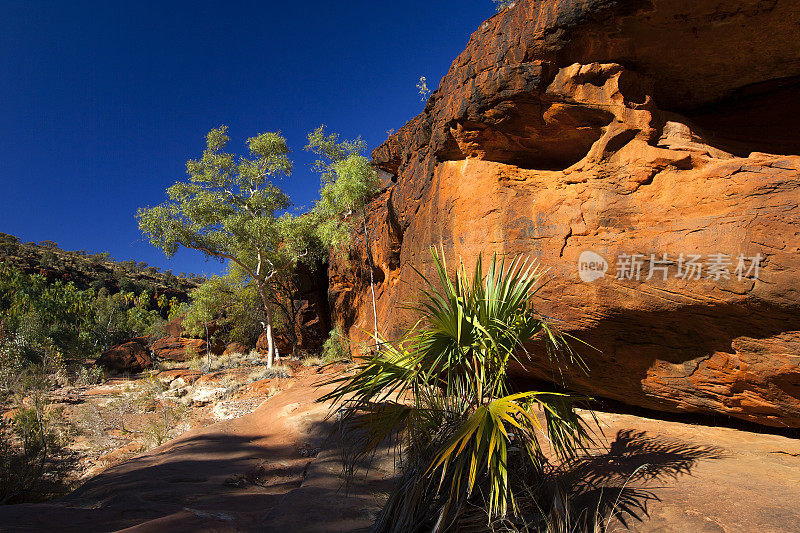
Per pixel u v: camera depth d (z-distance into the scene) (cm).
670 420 593
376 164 1513
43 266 6725
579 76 577
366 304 1523
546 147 674
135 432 1088
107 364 2172
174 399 1419
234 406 1270
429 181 848
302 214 2084
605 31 546
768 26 497
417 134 996
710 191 483
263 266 2216
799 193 420
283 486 521
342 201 1619
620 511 309
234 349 2675
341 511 368
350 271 1652
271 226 2047
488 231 678
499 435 280
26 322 2592
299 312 2602
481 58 663
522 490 308
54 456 877
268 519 350
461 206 732
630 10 515
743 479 366
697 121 648
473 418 292
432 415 330
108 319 3691
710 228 469
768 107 605
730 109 635
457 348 332
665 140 552
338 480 472
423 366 334
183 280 9975
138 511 391
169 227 1891
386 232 1188
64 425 1098
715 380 505
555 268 593
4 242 7375
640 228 532
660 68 582
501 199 670
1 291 3472
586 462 443
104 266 8562
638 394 586
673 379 539
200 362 2203
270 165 2219
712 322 485
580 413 649
